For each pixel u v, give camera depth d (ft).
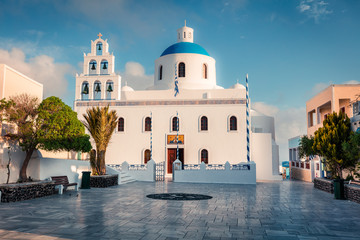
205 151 86.58
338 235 23.57
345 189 44.96
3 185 38.01
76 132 46.14
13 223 26.35
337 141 52.03
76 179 56.75
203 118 88.12
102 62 93.04
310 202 41.27
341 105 70.18
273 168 95.61
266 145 87.25
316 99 79.00
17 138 42.83
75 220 27.89
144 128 88.89
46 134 42.88
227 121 86.69
